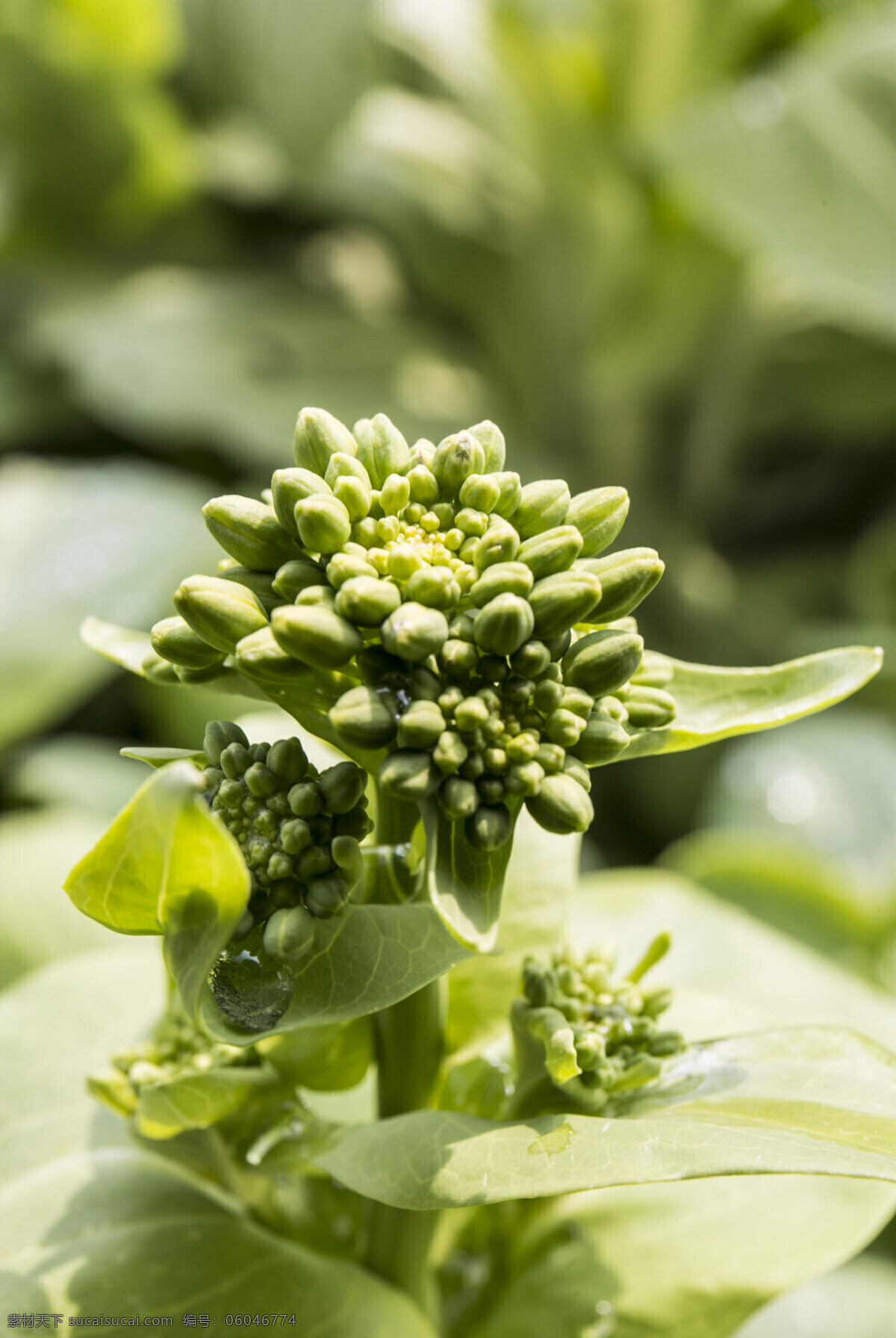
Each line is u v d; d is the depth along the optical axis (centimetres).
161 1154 36
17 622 74
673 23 85
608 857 96
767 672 35
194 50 113
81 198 108
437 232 107
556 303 100
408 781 32
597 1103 34
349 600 32
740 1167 32
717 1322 37
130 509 83
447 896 32
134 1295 35
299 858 33
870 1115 33
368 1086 38
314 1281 35
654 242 94
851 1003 45
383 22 99
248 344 104
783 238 84
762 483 116
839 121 84
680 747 35
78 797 77
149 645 35
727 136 83
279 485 33
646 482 110
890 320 84
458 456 33
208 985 33
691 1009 38
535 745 33
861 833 83
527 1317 37
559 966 35
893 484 118
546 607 33
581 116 91
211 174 111
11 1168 37
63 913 54
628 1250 37
